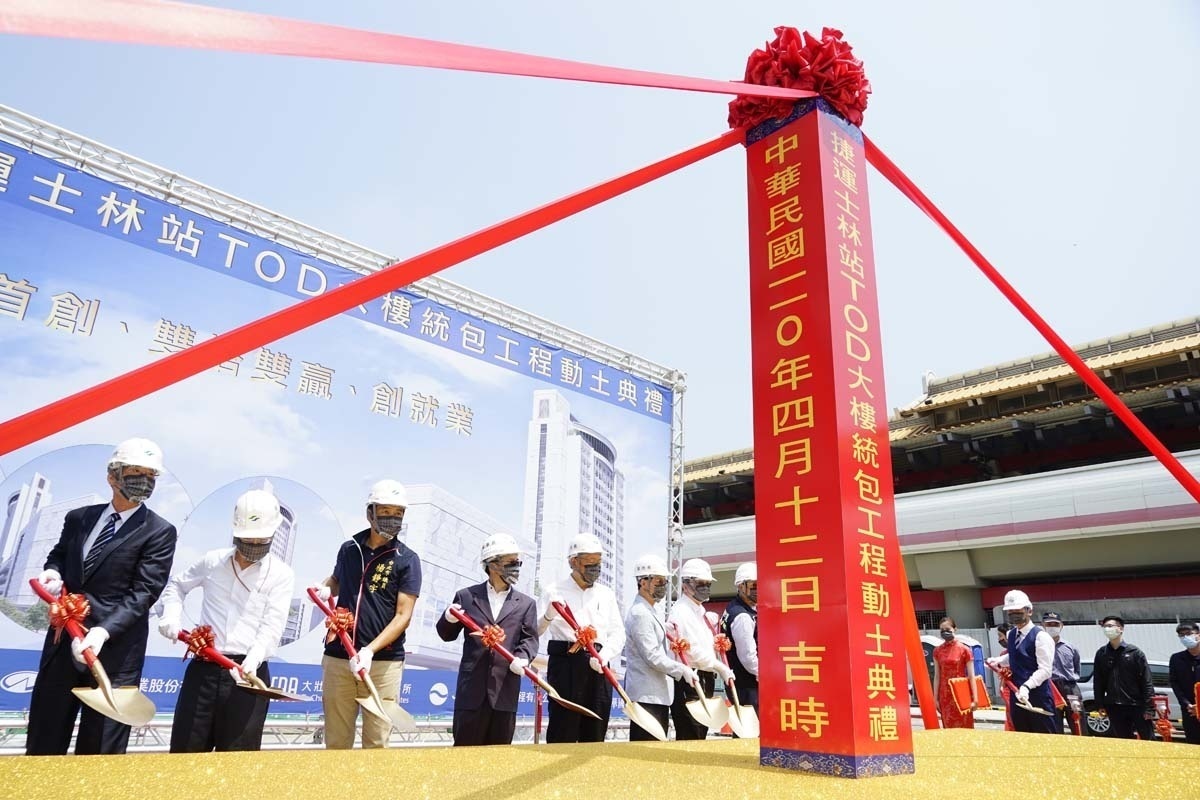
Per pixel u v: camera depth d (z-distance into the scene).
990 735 2.75
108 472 2.91
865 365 2.00
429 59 0.94
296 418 4.75
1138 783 1.62
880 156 2.37
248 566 3.12
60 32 0.58
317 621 4.70
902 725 1.78
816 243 2.01
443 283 5.51
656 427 6.82
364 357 5.10
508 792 1.30
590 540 4.40
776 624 1.88
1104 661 6.81
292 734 4.57
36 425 0.75
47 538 3.88
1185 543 11.60
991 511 13.10
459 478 5.44
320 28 0.80
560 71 1.17
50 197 4.05
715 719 3.32
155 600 2.89
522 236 1.25
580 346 6.35
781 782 1.50
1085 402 13.68
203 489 4.34
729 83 1.70
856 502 1.85
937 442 15.70
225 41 0.71
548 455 5.98
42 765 1.44
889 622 1.84
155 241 4.36
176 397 4.32
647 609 4.38
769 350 2.05
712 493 19.30
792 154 2.14
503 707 3.59
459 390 5.54
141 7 0.64
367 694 3.30
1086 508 12.18
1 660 3.73
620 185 1.51
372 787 1.34
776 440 1.98
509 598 3.84
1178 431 14.04
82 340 4.07
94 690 2.22
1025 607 6.03
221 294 4.56
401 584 3.45
